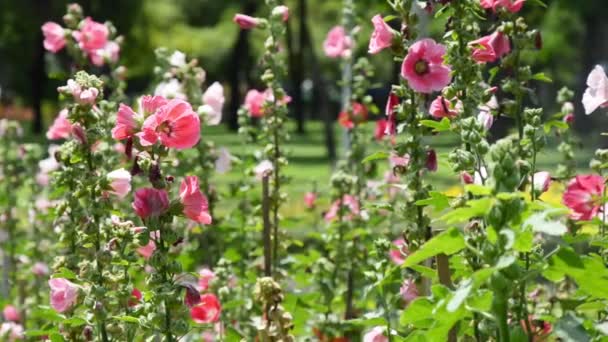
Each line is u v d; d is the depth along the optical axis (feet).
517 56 14.12
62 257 15.35
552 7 119.24
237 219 23.30
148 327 13.26
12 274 26.23
